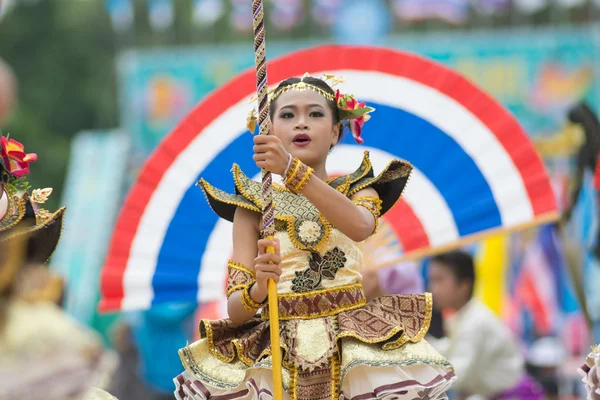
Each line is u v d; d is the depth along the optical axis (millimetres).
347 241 14898
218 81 46625
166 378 29391
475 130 19812
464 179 19922
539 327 34719
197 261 19797
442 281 25281
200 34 59250
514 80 43812
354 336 14219
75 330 11172
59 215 14922
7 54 83062
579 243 21750
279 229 14844
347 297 14727
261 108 14219
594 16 49938
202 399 14648
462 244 19922
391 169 15195
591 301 24688
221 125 19844
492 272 34469
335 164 19750
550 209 19750
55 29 83625
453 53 44156
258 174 19875
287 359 14344
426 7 53938
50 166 77938
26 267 11172
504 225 19875
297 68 19875
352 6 55250
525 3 52031
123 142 48844
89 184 47938
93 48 84000
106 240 45469
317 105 14992
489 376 24859
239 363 14719
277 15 55969
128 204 19875
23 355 10789
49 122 81688
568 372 32656
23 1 83312
